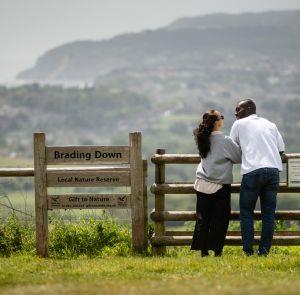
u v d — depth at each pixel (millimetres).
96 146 26734
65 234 27984
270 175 25109
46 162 26844
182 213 27188
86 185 26844
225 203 25625
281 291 17312
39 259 25875
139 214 26938
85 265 23531
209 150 25516
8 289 18797
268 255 25688
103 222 28531
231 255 25922
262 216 25688
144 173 27188
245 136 25500
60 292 17969
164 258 25312
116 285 18969
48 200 26906
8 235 28281
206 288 18062
